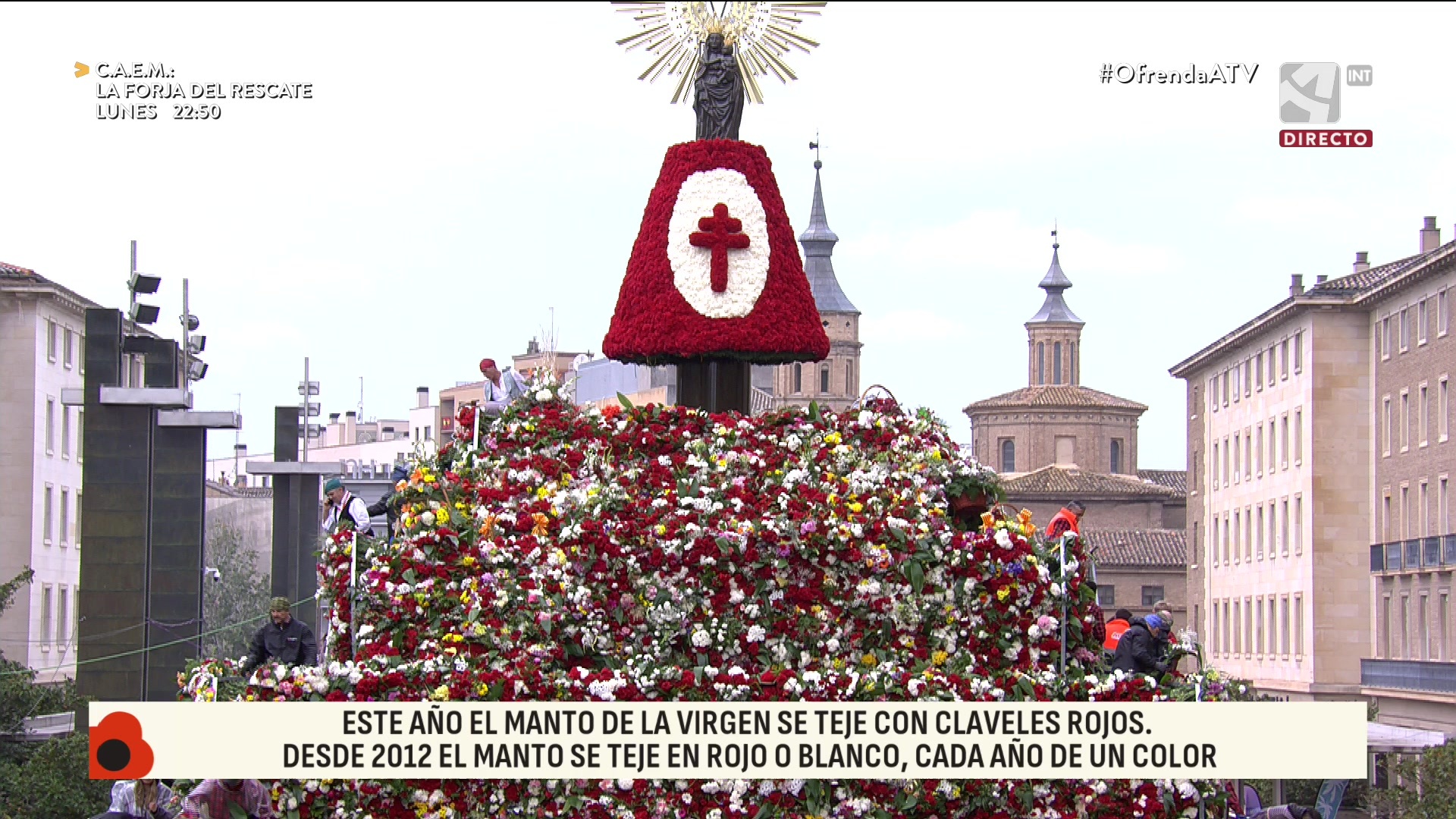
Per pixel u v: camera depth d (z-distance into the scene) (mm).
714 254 19516
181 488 31938
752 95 20266
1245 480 82688
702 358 19672
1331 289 72250
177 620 31656
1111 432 142625
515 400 18781
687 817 15391
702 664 16156
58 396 68062
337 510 19328
